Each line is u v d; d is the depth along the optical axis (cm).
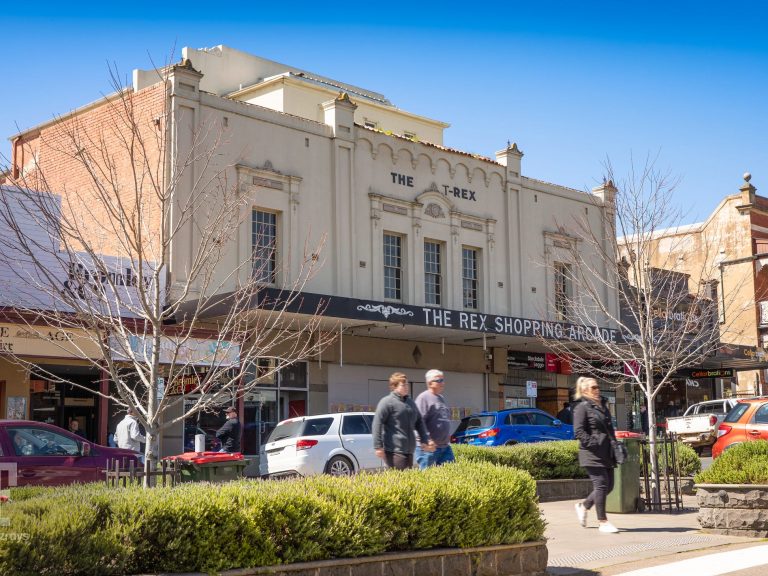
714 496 1203
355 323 2464
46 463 1336
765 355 3778
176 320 2056
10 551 585
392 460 1082
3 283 1833
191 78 2281
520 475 946
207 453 1312
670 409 3906
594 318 3228
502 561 895
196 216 2194
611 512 1441
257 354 1452
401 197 2780
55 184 2505
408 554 819
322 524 774
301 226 2512
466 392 3023
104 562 643
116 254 2091
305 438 1859
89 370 2025
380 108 3475
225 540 704
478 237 2998
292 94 3133
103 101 2403
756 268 4562
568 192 3309
